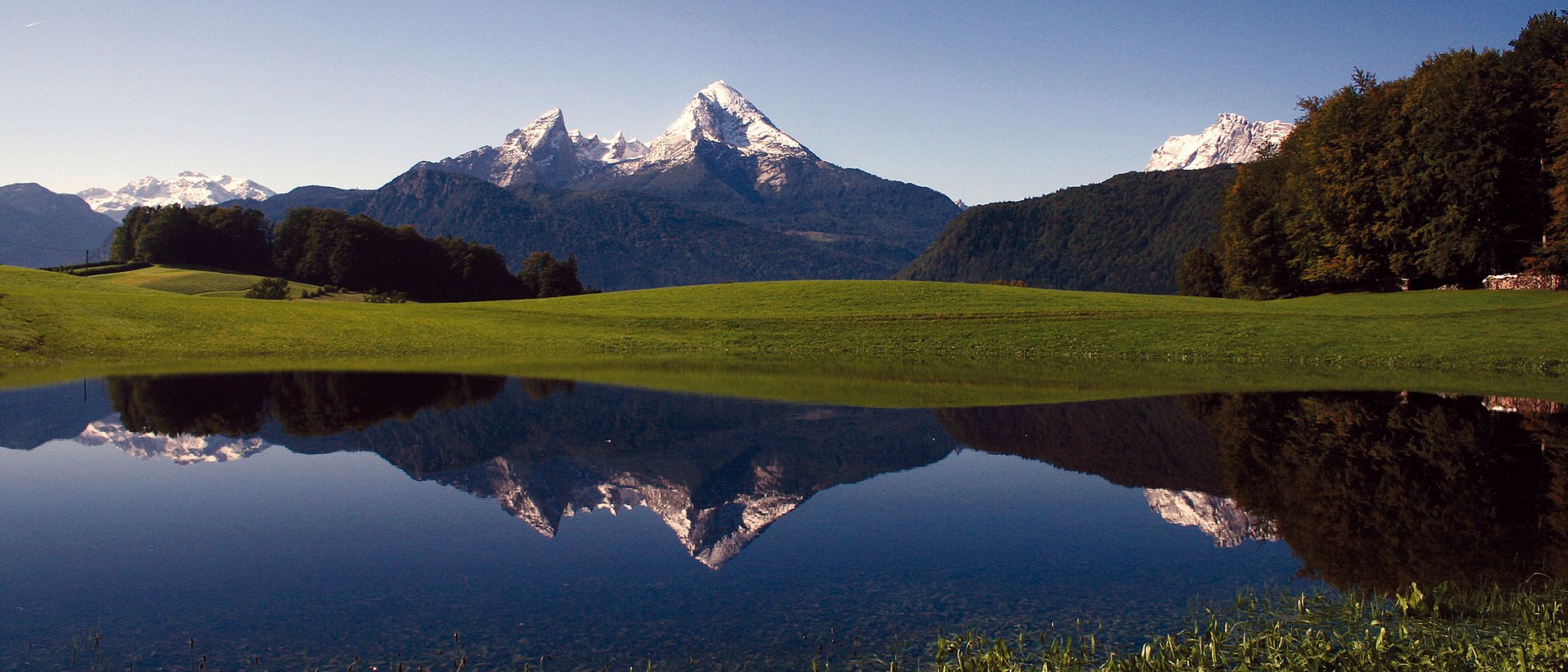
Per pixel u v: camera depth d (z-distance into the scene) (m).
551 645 8.77
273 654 8.55
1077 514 13.76
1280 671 7.73
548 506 14.38
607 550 11.98
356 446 19.36
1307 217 60.84
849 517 13.76
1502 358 36.34
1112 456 18.19
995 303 54.94
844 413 24.08
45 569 11.12
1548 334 39.56
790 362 39.69
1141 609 9.65
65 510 14.00
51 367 34.62
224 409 24.47
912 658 8.40
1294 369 35.78
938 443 19.86
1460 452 17.94
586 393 28.16
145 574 10.94
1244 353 40.34
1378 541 12.00
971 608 9.74
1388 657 8.00
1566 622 8.70
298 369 34.69
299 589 10.41
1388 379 31.80
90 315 43.12
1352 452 18.11
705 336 47.94
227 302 51.28
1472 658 7.87
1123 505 14.33
